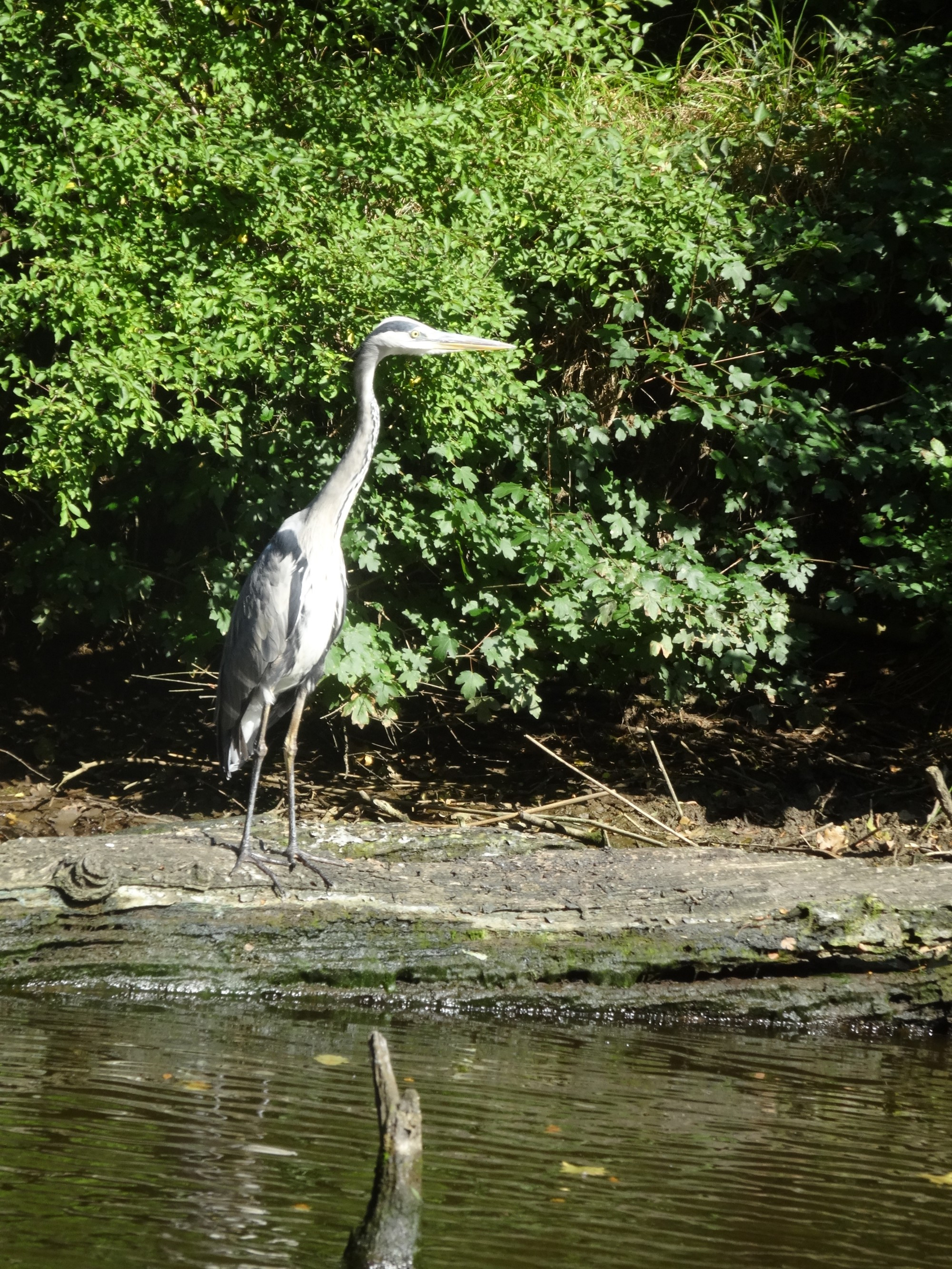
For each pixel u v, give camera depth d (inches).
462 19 488.4
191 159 385.4
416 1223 173.0
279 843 353.7
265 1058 267.0
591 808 460.4
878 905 335.3
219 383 414.9
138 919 322.0
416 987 327.3
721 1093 266.2
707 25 607.2
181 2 411.5
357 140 414.0
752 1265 180.5
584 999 329.1
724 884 343.9
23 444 445.7
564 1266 175.3
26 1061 252.2
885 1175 220.7
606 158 457.7
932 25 600.1
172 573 485.7
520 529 442.3
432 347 373.4
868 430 461.4
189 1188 192.2
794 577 451.2
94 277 367.6
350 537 432.8
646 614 431.5
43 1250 168.1
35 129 383.9
